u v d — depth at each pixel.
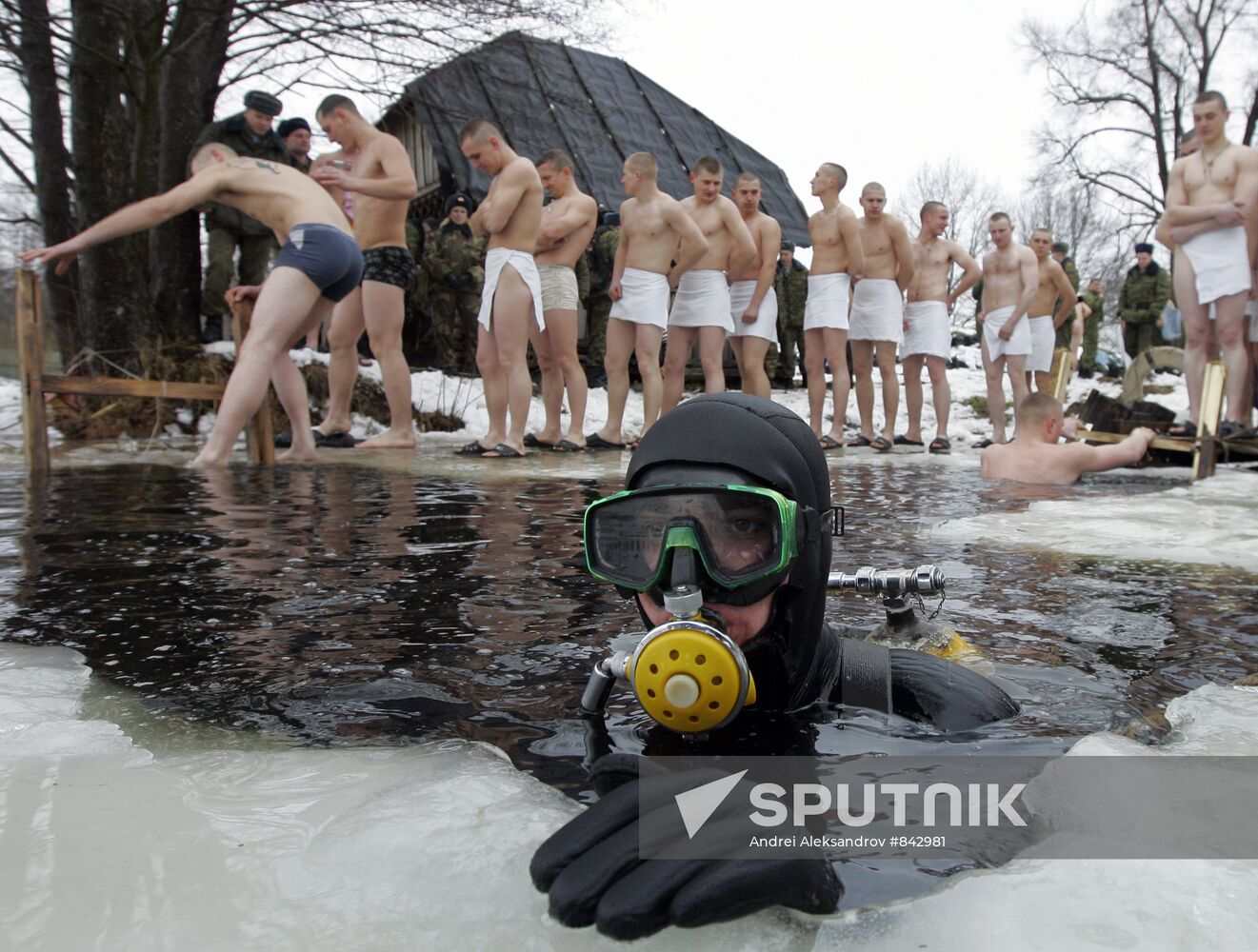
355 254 6.46
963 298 40.53
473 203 12.52
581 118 15.44
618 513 1.44
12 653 1.95
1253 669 1.85
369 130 7.22
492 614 2.27
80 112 9.84
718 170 8.51
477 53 12.66
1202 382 7.56
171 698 1.66
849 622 2.19
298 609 2.32
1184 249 7.41
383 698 1.65
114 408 9.04
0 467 6.12
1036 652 1.97
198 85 10.74
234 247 10.30
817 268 9.66
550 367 8.59
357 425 10.27
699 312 8.66
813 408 10.06
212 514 3.99
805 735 1.44
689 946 0.90
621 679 1.76
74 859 1.07
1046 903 0.95
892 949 0.89
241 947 0.90
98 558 2.99
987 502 4.84
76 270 10.54
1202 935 0.89
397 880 1.01
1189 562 3.07
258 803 1.22
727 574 1.36
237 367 6.34
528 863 1.05
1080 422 8.91
